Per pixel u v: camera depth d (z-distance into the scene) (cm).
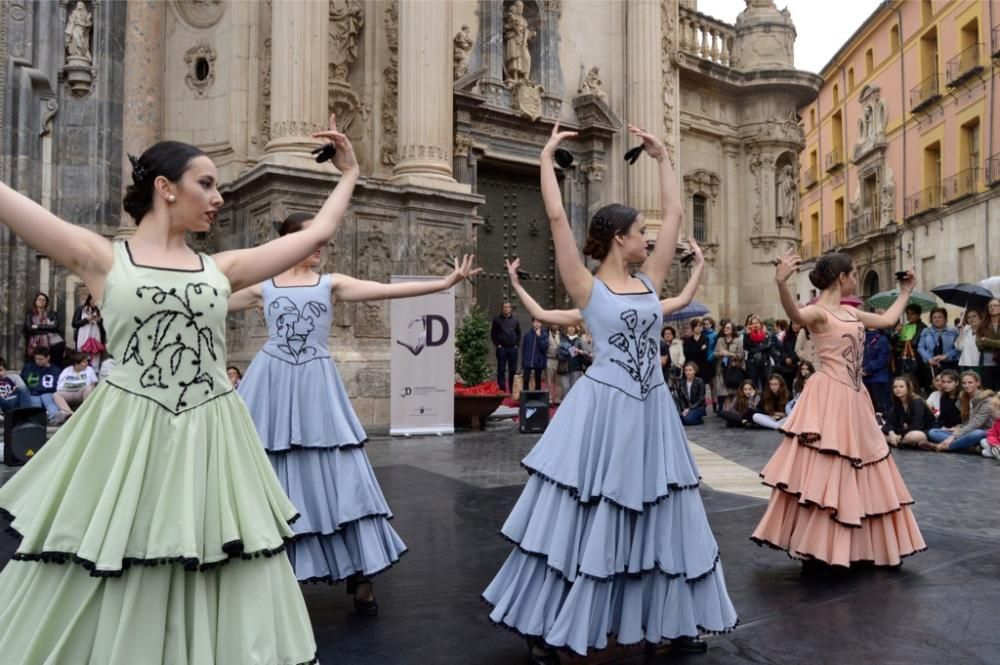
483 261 1667
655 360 348
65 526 221
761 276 2272
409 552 535
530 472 340
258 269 261
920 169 3381
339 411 416
